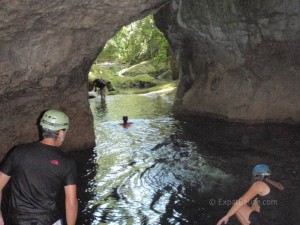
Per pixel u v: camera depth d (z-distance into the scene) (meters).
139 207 5.71
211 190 6.32
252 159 7.97
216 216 5.32
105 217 5.38
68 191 3.21
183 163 7.87
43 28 6.50
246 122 11.59
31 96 7.81
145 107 15.85
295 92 11.27
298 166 7.38
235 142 9.41
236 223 5.05
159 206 5.73
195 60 13.63
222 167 7.53
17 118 7.84
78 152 8.78
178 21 12.51
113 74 27.25
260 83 11.65
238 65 12.09
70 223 3.25
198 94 13.27
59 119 3.25
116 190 6.44
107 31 7.47
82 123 8.96
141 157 8.40
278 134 10.04
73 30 6.95
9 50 6.46
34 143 3.23
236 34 11.48
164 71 26.72
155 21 14.09
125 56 32.44
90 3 6.34
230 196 6.04
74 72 8.16
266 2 10.59
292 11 10.48
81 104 8.88
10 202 3.19
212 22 11.64
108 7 6.61
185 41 13.70
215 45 12.32
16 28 6.12
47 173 3.12
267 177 4.83
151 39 30.62
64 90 8.35
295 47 11.21
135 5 6.74
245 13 10.92
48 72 7.34
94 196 6.19
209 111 12.72
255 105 11.54
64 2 6.05
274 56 11.57
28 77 7.09
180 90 14.87
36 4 5.80
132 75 27.14
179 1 11.96
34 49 6.71
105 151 8.91
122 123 12.26
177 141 9.72
